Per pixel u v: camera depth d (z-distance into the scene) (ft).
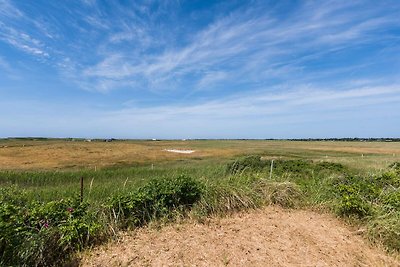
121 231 15.26
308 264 12.51
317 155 149.69
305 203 21.04
